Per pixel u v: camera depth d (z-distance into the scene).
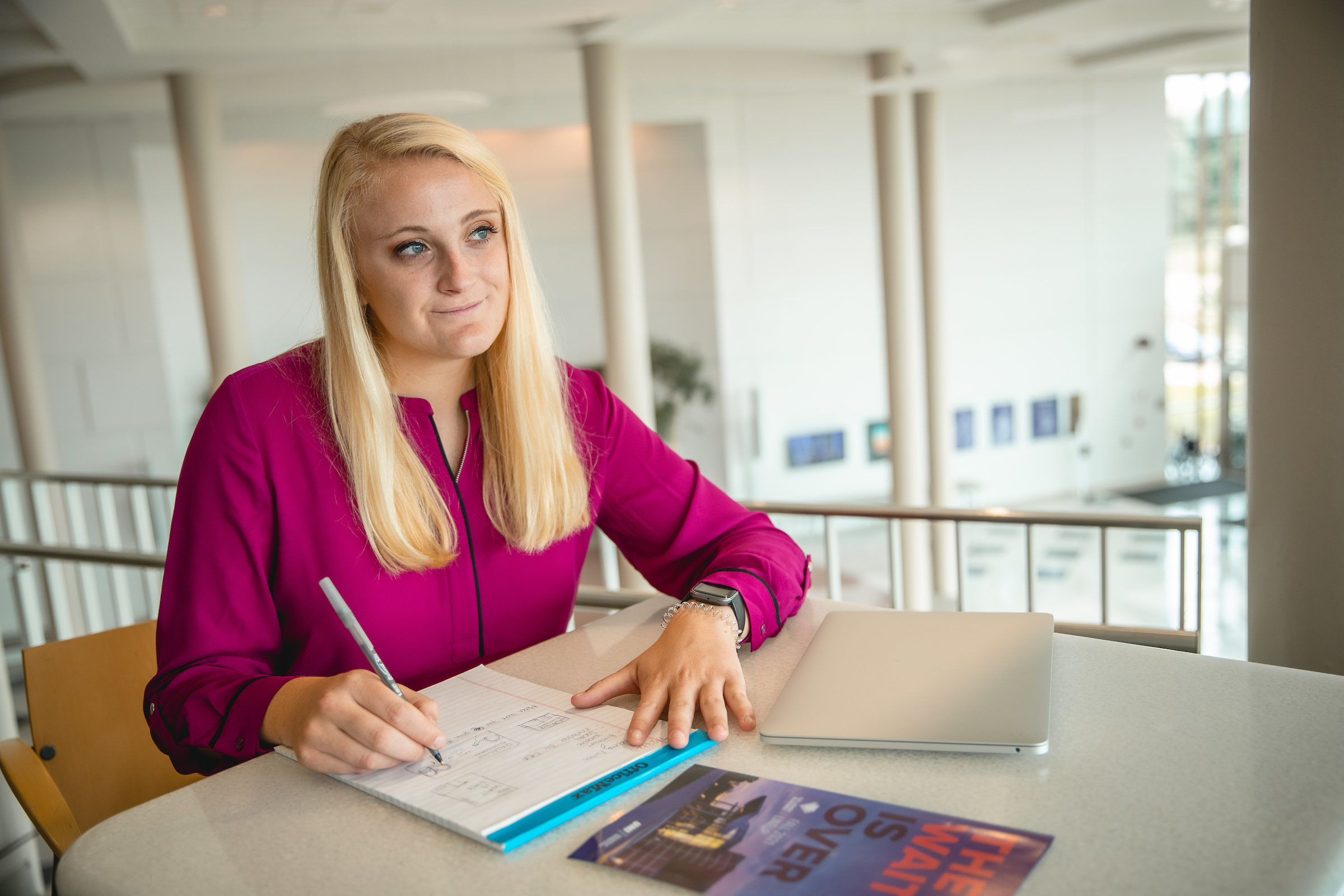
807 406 12.77
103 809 1.45
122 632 1.52
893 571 2.22
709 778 0.81
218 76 8.86
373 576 1.16
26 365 8.77
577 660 1.11
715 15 8.33
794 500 12.86
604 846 0.72
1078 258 13.95
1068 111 10.77
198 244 7.84
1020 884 0.64
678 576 1.39
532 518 1.22
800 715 0.89
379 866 0.72
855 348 12.84
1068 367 14.12
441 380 1.20
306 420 1.14
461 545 1.21
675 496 1.37
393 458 1.12
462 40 7.36
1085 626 1.53
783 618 1.15
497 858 0.72
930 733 0.83
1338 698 0.88
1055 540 12.62
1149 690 0.92
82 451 10.47
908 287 9.66
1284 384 1.78
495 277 1.10
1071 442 14.29
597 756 0.86
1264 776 0.75
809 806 0.75
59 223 10.14
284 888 0.70
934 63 10.13
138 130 10.19
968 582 11.42
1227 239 14.60
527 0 5.04
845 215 12.55
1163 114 13.98
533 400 1.21
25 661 1.42
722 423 12.48
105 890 0.72
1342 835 0.67
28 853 2.25
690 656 0.99
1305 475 1.77
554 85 9.42
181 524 1.12
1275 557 1.84
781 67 9.52
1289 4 1.68
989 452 13.88
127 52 6.97
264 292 11.68
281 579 1.15
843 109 12.32
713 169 11.96
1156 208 14.18
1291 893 0.61
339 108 7.02
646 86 9.38
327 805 0.82
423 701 0.89
